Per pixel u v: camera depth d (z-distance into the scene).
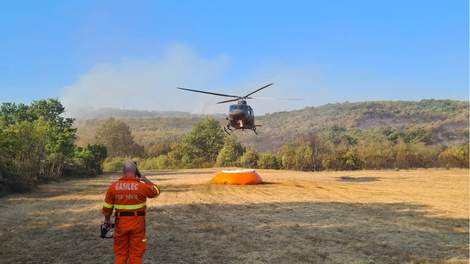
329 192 18.41
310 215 11.50
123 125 118.12
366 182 25.44
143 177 5.32
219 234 8.62
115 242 4.98
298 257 6.70
